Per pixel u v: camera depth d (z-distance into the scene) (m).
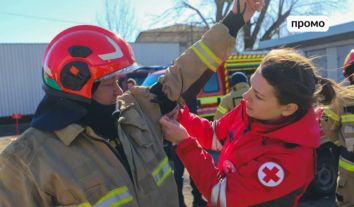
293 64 1.20
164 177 1.31
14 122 13.55
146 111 1.42
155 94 1.47
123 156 1.22
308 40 12.90
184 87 1.45
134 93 1.47
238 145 1.38
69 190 1.03
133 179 1.15
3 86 13.30
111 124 1.24
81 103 1.18
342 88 1.49
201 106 6.03
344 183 2.38
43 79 1.19
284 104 1.20
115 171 1.10
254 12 1.40
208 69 1.43
